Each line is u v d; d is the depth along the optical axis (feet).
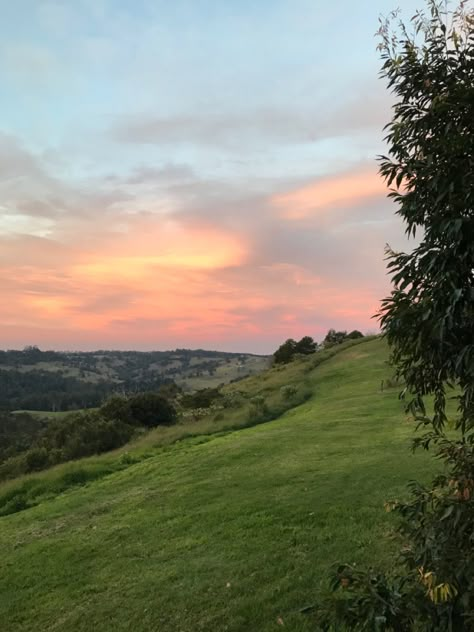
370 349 140.26
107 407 105.60
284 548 24.25
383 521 25.46
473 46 8.47
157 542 28.40
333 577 9.62
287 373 136.15
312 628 16.58
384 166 9.21
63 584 24.77
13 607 22.97
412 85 8.86
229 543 26.20
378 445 44.11
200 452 53.36
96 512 37.60
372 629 8.40
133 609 20.72
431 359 8.70
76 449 84.23
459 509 8.29
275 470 40.37
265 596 19.80
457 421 9.15
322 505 29.55
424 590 8.70
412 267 8.59
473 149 8.13
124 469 53.72
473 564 7.96
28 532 35.45
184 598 20.90
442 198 8.45
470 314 7.94
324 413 67.51
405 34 9.14
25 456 85.97
